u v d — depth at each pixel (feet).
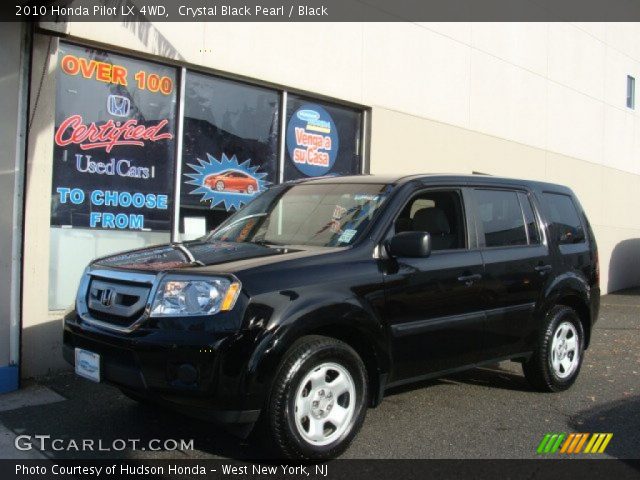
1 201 18.56
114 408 17.33
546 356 19.20
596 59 49.57
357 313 14.05
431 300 15.72
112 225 22.75
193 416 12.56
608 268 50.55
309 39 28.50
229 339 12.22
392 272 15.03
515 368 22.77
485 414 17.52
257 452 14.40
